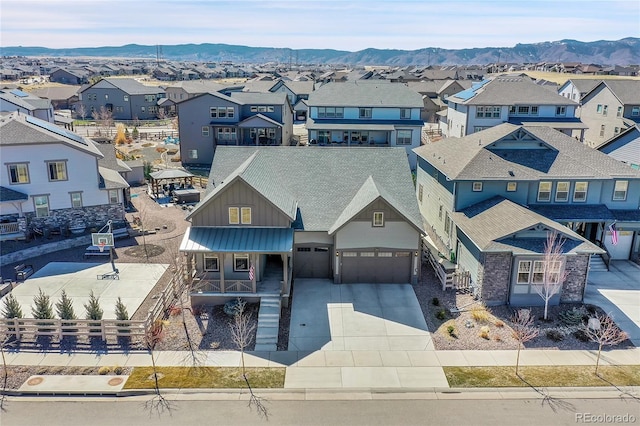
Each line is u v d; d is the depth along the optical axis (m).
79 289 29.09
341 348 23.47
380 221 28.88
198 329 24.95
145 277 30.83
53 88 119.50
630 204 33.47
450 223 33.88
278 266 30.45
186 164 63.09
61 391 20.25
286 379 21.14
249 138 64.19
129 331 24.22
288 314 26.53
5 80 181.38
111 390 20.25
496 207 30.98
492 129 38.41
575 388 20.48
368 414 18.97
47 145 36.38
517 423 18.45
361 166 33.03
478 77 167.38
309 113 62.97
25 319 23.77
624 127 62.03
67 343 23.67
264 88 108.19
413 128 61.12
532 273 26.78
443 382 20.91
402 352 23.16
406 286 29.81
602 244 33.22
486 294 27.38
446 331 24.83
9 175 35.78
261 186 28.34
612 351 23.20
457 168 33.16
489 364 22.22
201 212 27.67
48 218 37.56
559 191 32.91
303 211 30.25
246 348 23.39
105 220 39.69
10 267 32.38
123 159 60.44
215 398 19.91
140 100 106.75
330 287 29.61
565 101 62.44
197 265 28.19
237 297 26.88
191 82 112.44
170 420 18.64
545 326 25.19
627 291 29.19
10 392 20.19
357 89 65.88
